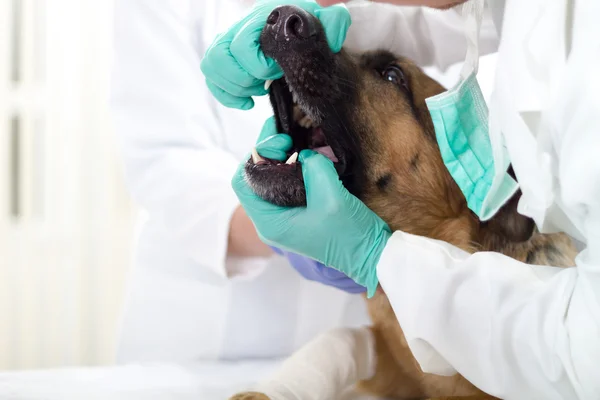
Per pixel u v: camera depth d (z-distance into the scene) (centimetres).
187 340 225
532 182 121
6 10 372
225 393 163
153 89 222
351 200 147
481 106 151
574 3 116
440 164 176
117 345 231
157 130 221
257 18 147
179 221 208
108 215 391
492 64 204
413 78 181
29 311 388
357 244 149
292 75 150
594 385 114
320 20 156
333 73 159
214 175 208
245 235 201
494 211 138
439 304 131
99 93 382
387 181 174
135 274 228
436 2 161
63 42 377
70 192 386
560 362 119
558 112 114
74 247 389
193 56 225
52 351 392
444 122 147
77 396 151
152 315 226
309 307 224
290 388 157
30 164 384
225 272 206
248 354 225
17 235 385
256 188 149
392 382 185
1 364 387
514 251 168
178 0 224
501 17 160
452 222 177
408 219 176
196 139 221
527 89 117
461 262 132
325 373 164
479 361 130
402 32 201
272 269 221
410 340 135
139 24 223
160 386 166
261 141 164
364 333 183
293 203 149
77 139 383
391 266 138
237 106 163
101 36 378
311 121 172
